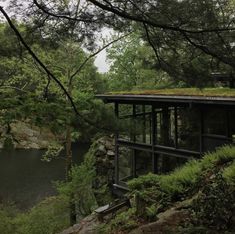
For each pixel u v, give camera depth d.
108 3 5.02
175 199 8.05
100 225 8.27
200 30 5.11
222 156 8.89
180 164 15.05
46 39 5.72
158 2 4.93
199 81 5.83
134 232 6.44
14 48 5.64
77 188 14.94
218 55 5.28
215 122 13.78
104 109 4.53
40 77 15.05
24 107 3.74
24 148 36.75
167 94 14.27
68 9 5.30
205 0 5.02
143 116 16.45
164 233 5.96
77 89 17.77
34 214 14.05
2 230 13.12
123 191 16.38
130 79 29.47
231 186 5.90
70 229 8.90
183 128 15.20
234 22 5.20
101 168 18.05
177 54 5.79
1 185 25.92
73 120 4.07
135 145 16.31
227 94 12.68
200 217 5.43
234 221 5.14
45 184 25.98
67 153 16.59
